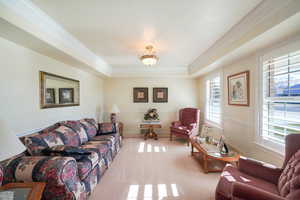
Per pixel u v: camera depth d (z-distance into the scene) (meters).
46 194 1.29
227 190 1.35
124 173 2.31
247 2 1.51
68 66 2.89
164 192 1.85
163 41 2.51
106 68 4.06
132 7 1.57
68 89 2.85
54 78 2.45
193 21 1.87
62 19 1.79
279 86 1.92
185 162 2.70
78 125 2.61
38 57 2.13
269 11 1.48
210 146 2.59
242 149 2.66
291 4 1.27
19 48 1.83
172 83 4.85
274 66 1.97
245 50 2.16
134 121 4.82
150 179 2.14
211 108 3.95
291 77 1.74
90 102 3.89
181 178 2.17
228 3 1.52
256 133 2.29
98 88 4.45
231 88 2.94
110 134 3.17
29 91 1.97
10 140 0.99
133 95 4.82
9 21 1.31
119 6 1.55
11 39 1.67
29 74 1.97
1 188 1.08
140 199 1.72
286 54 1.75
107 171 2.38
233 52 2.25
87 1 1.46
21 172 1.27
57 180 1.27
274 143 1.98
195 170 2.40
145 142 4.02
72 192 1.36
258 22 1.64
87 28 2.03
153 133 4.44
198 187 1.95
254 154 2.35
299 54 1.62
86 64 2.86
